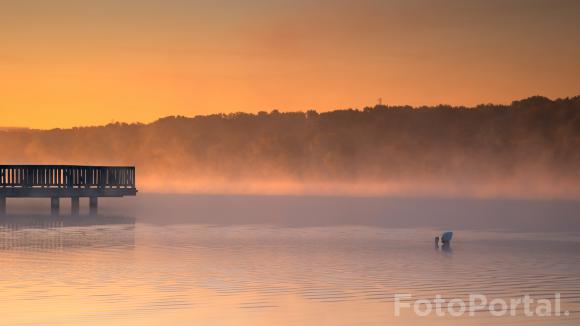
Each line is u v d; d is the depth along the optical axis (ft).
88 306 75.77
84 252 120.16
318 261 110.01
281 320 70.69
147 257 113.80
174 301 78.33
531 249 129.49
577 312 73.77
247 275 95.50
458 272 98.84
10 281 89.92
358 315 72.54
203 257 114.32
